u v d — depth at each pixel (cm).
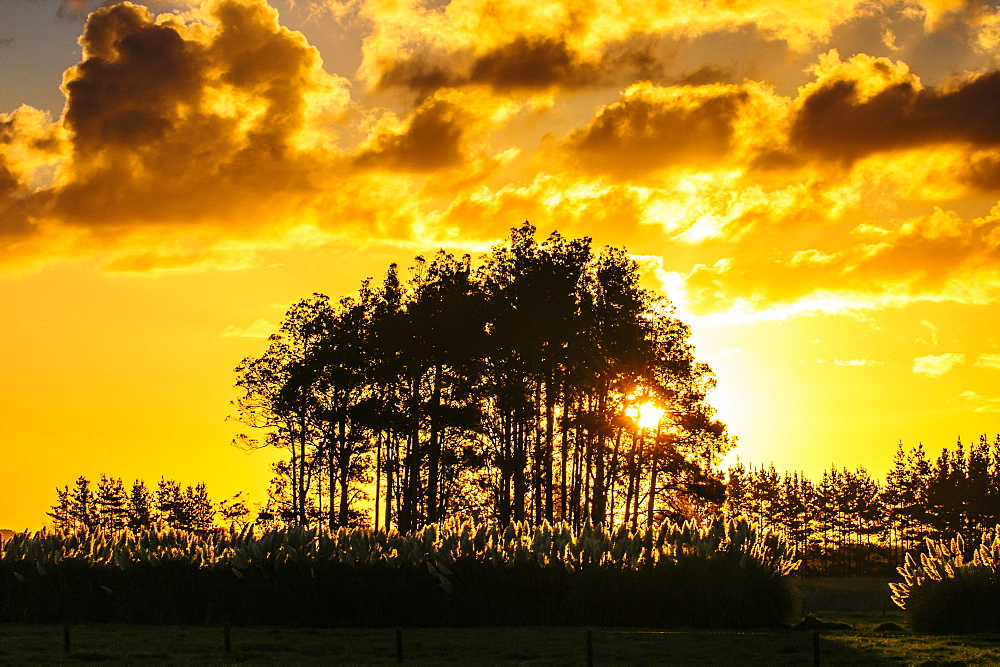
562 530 3114
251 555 2938
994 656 2192
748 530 3017
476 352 5394
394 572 2908
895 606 4372
